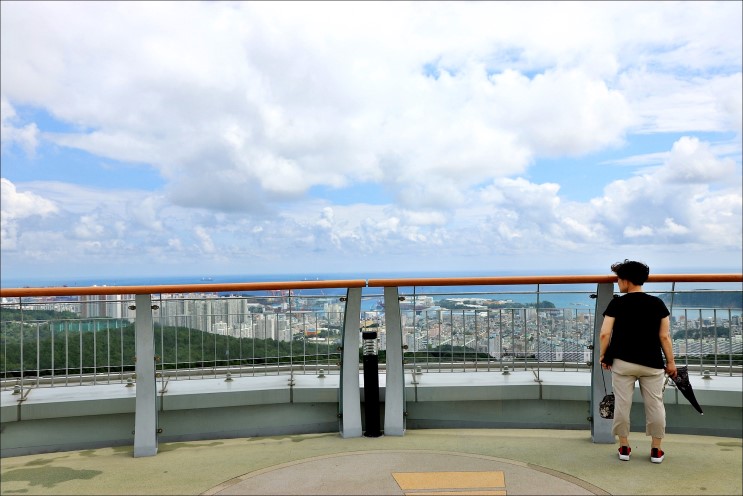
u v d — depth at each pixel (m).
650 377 4.15
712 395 5.02
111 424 4.95
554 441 4.78
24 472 4.15
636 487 3.66
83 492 3.72
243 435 5.17
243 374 5.51
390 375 5.04
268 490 3.66
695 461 4.18
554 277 4.74
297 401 5.21
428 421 5.36
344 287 4.91
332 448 4.60
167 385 5.21
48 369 5.11
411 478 3.84
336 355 5.55
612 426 4.40
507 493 3.56
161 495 3.63
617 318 4.21
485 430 5.25
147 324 4.66
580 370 5.39
